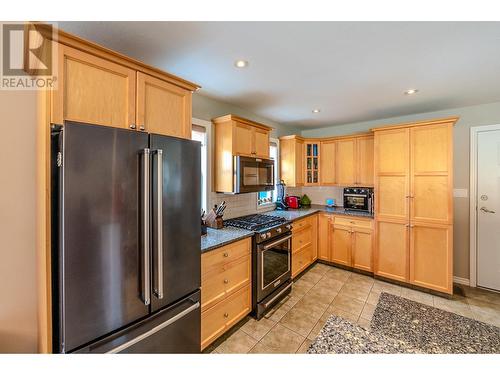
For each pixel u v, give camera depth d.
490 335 1.90
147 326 1.31
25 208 1.34
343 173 3.78
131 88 1.34
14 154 1.31
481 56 1.75
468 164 2.96
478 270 2.91
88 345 1.11
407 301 2.52
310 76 2.10
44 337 1.10
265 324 2.19
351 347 0.80
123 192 1.21
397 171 2.92
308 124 4.05
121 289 1.21
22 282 1.33
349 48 1.64
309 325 2.18
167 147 1.42
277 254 2.59
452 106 2.96
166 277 1.42
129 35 1.47
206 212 2.60
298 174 3.85
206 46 1.61
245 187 2.57
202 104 2.57
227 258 2.01
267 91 2.46
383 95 2.57
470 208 2.95
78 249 1.06
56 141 1.10
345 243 3.43
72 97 1.12
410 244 2.85
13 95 1.30
